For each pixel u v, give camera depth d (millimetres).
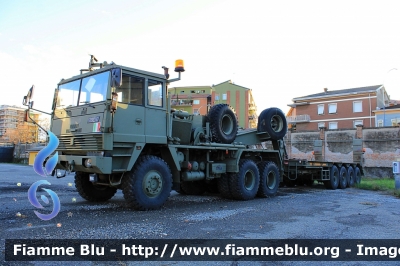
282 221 6648
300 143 30594
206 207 8383
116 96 6777
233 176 9977
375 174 26078
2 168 24672
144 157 7613
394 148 25484
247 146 11461
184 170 8797
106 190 8836
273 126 12141
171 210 7715
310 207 8734
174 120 8758
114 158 7051
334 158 28297
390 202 10375
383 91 52938
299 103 56031
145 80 7738
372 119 48562
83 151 7203
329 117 52812
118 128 7031
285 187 15750
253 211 7840
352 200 10617
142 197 7320
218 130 9672
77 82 7723
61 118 7844
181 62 8195
